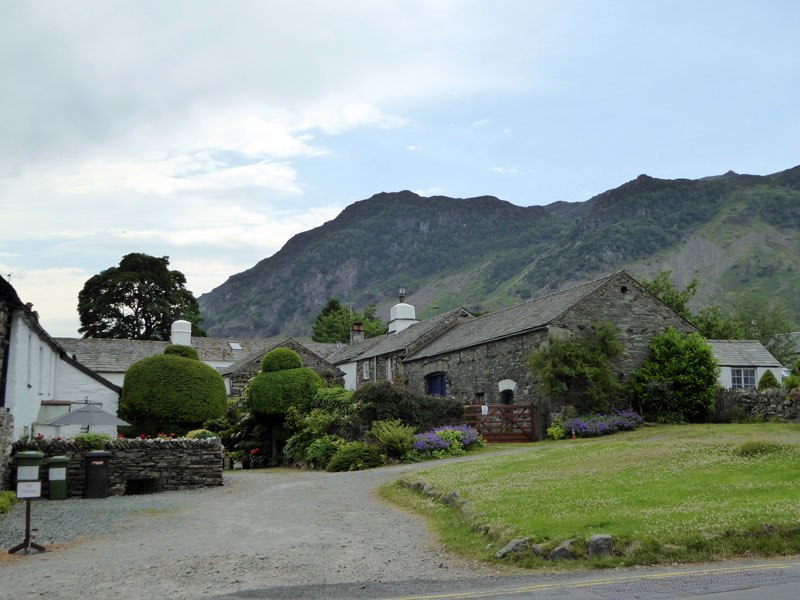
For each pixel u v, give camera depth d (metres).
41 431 23.02
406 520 12.05
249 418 28.23
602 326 26.44
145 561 8.98
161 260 67.75
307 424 25.53
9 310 16.67
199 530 11.38
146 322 65.81
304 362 41.97
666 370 26.53
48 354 23.59
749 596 6.44
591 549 8.41
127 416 26.59
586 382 26.03
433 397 25.27
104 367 41.59
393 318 48.88
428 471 16.98
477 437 23.36
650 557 8.19
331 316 81.81
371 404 23.66
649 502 10.45
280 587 7.54
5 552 9.79
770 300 174.88
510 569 8.26
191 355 30.06
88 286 65.19
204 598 7.11
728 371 32.84
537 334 26.50
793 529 8.66
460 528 10.64
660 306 28.08
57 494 15.80
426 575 8.10
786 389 23.48
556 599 6.65
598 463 14.98
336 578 7.97
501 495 12.04
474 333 33.50
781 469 12.27
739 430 19.91
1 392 16.55
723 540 8.48
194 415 26.31
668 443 17.05
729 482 11.52
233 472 24.30
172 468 18.16
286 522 12.02
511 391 28.30
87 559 9.23
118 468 17.56
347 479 18.70
